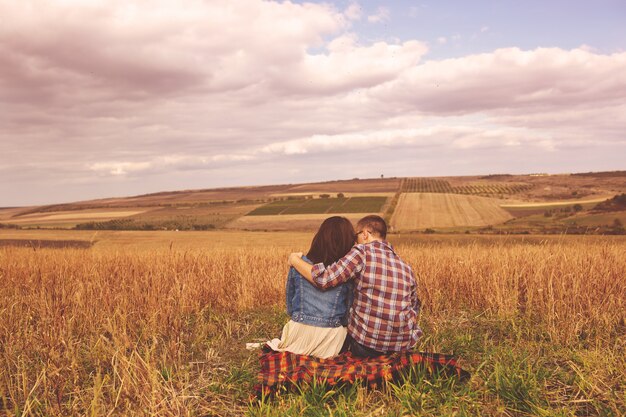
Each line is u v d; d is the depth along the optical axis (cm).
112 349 448
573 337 495
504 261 816
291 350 423
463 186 13400
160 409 331
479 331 560
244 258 989
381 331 406
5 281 809
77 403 361
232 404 368
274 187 15588
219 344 527
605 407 340
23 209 13412
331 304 420
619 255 886
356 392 369
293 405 339
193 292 702
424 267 836
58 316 534
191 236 6016
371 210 9169
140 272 855
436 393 363
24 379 363
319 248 429
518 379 373
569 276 677
